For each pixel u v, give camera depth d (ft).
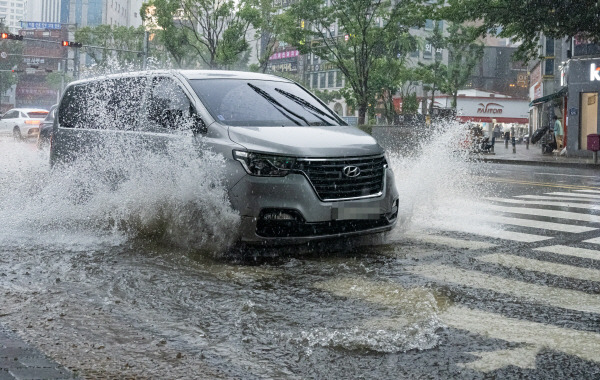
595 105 85.40
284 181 16.56
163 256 17.06
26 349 9.85
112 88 23.30
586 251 18.72
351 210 17.22
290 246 18.10
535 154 95.30
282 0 206.80
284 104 20.68
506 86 290.97
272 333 11.07
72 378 8.57
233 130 17.78
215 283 14.48
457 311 12.55
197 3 131.95
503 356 10.09
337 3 107.14
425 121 122.11
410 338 10.84
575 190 38.55
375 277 15.24
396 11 103.81
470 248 18.97
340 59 113.50
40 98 372.38
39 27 312.71
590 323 11.86
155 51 182.09
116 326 11.38
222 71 22.02
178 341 10.66
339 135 18.58
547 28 80.59
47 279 14.52
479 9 76.38
